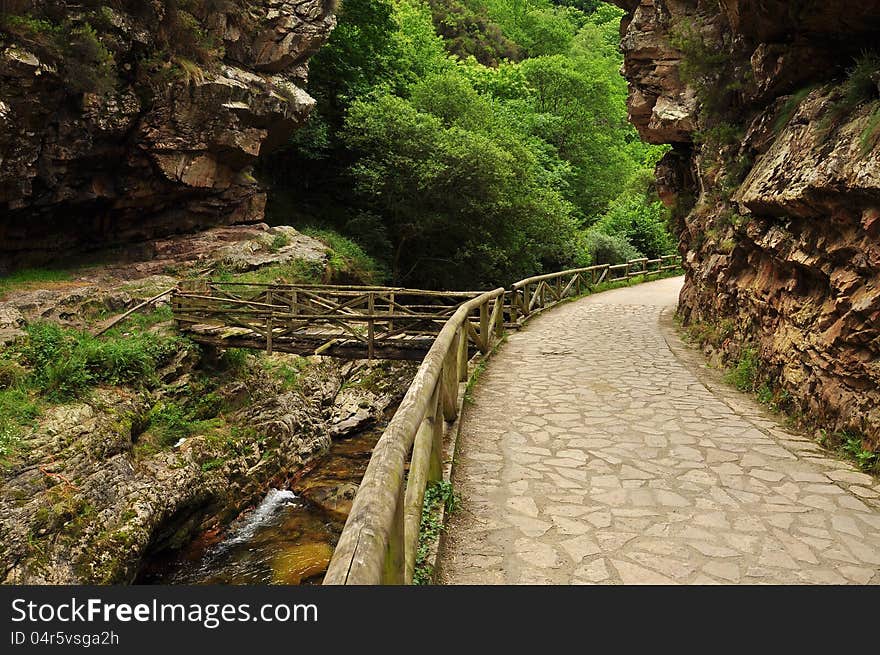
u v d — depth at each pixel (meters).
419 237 18.56
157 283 11.84
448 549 2.70
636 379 6.34
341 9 18.45
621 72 11.55
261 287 12.03
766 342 5.61
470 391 5.71
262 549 7.27
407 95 21.05
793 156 5.02
